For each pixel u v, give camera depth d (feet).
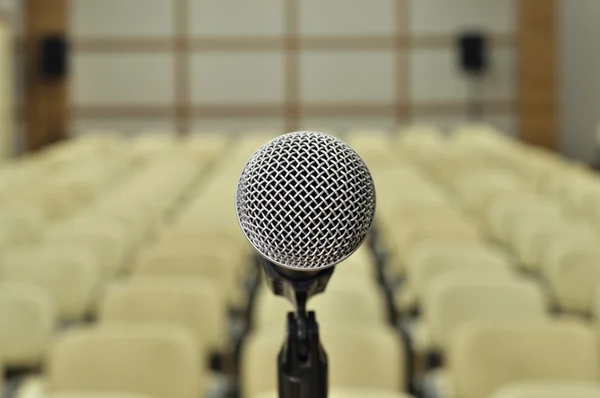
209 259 13.07
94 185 24.53
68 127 42.37
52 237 15.31
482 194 20.83
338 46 42.50
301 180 2.84
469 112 42.70
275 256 2.95
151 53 42.32
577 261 13.38
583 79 38.91
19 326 10.39
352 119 42.80
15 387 9.86
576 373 8.49
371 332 8.70
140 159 34.24
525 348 8.54
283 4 42.39
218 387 10.52
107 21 42.09
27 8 41.86
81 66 42.22
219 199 19.94
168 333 8.66
